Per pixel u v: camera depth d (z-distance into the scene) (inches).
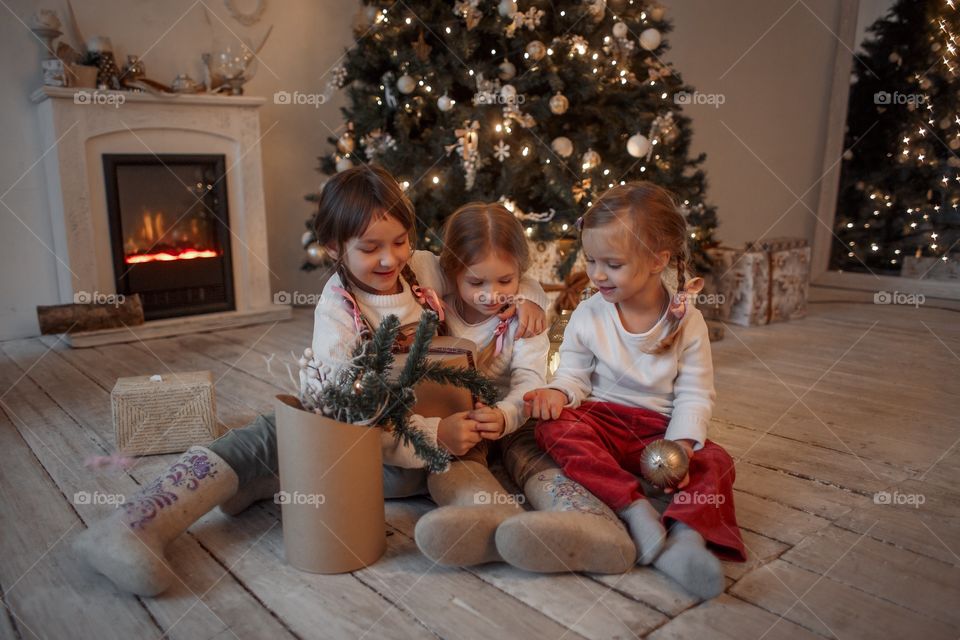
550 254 102.3
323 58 148.8
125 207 122.9
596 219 49.8
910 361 98.1
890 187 150.5
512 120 98.9
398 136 107.9
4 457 65.6
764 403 79.8
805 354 102.3
